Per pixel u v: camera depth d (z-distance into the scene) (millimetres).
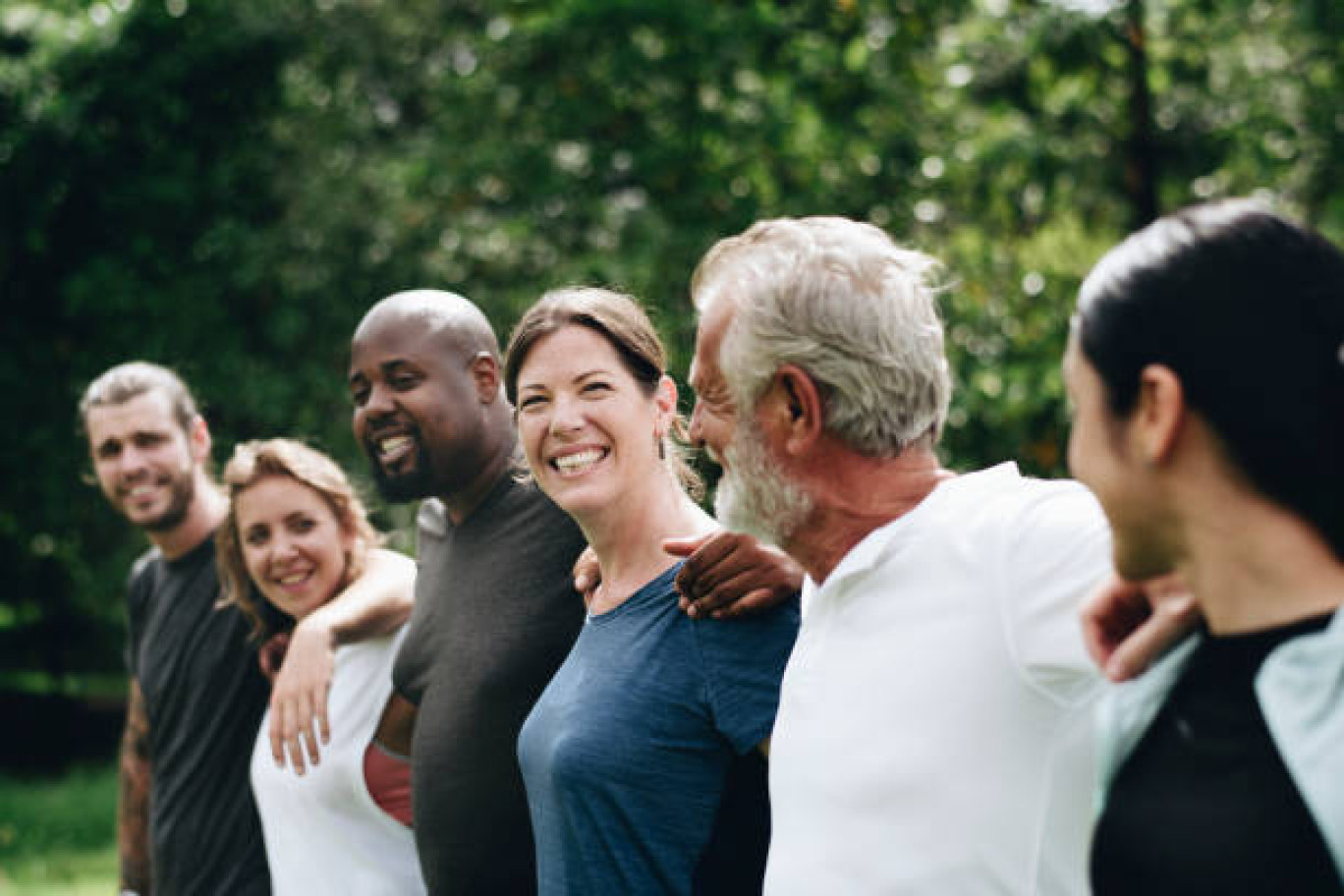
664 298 7957
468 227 8695
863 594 1710
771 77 8453
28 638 13539
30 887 7348
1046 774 1562
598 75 8688
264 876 3275
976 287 8125
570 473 2131
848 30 8328
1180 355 1223
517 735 2477
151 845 3475
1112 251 1329
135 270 9875
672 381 2260
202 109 10172
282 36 9773
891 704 1633
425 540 2844
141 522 3570
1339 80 8625
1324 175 8766
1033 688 1565
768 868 1714
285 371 9164
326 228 9070
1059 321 8031
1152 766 1301
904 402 1705
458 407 2680
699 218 8273
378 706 2902
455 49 9820
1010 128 8539
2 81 10078
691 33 8219
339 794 2881
